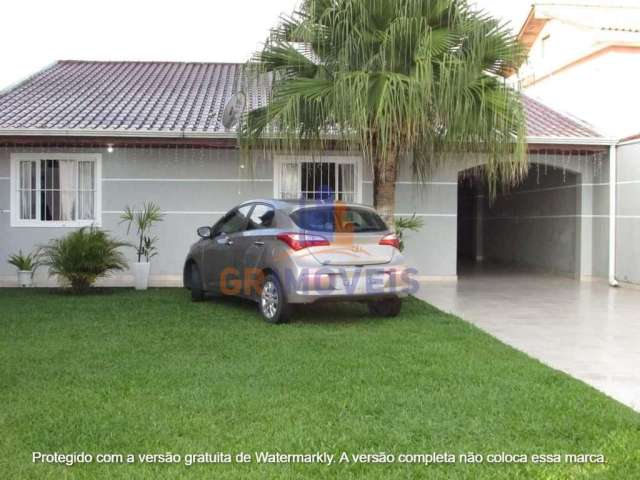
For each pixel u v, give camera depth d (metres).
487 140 8.91
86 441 4.32
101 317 8.96
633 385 5.93
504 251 19.50
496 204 20.22
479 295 12.11
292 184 13.45
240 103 12.52
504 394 5.40
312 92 8.88
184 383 5.66
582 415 4.89
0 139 12.34
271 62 9.65
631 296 12.05
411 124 8.59
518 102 8.88
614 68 14.86
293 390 5.47
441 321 8.84
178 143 12.56
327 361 6.47
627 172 13.24
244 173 13.41
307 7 9.12
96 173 13.20
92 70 18.28
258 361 6.46
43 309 9.60
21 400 5.15
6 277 13.09
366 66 8.80
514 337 8.16
